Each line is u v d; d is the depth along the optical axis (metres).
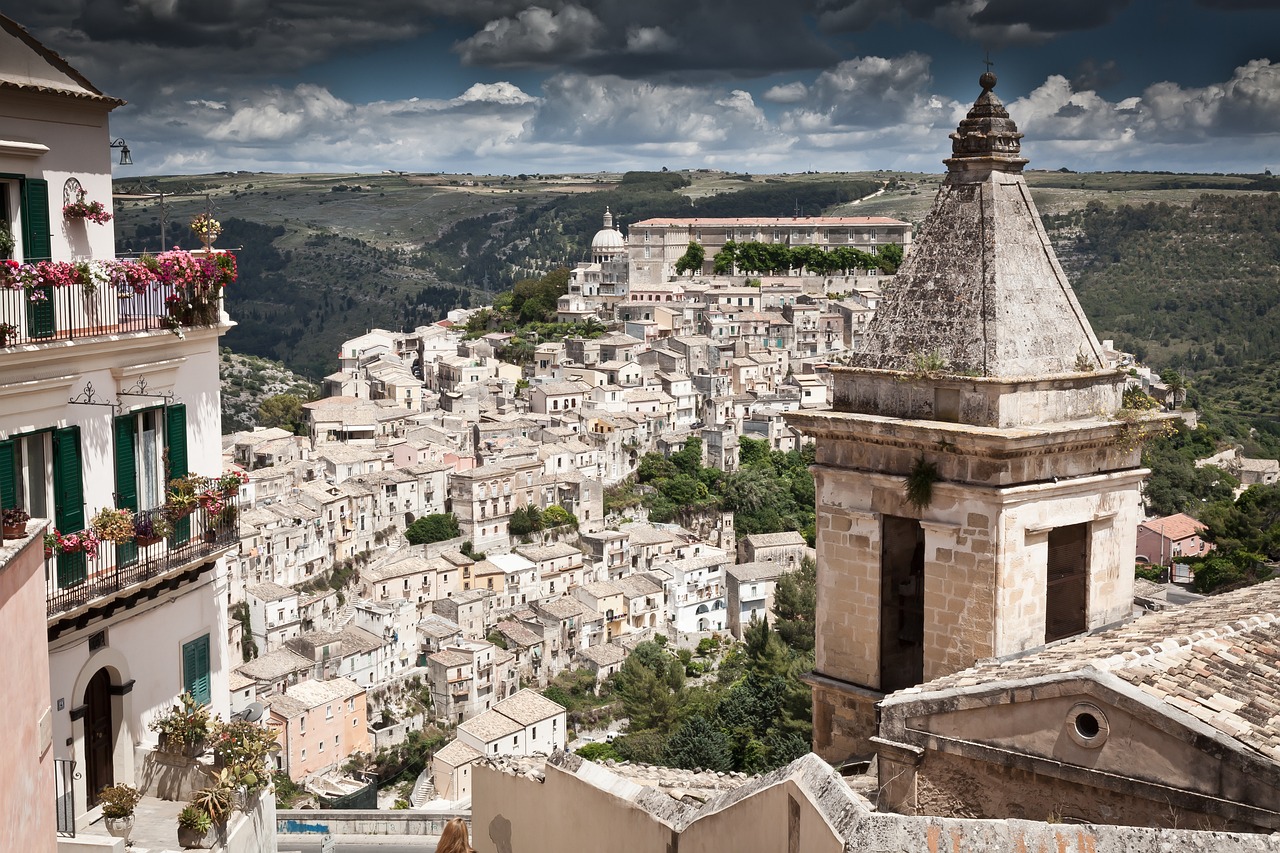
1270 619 18.75
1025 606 21.09
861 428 22.02
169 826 29.02
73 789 27.23
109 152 30.94
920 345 21.86
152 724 30.81
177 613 31.78
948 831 13.62
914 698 17.44
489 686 170.12
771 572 196.88
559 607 183.75
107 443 28.98
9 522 18.75
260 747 31.02
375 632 170.88
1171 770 15.27
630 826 19.42
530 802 21.94
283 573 181.50
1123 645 18.09
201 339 32.06
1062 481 21.16
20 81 28.05
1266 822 14.48
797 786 15.24
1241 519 103.31
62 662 27.56
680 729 108.56
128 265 29.45
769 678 117.56
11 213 27.78
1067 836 13.26
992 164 22.03
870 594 22.72
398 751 154.38
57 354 26.89
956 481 21.14
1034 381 20.86
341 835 47.75
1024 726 16.48
